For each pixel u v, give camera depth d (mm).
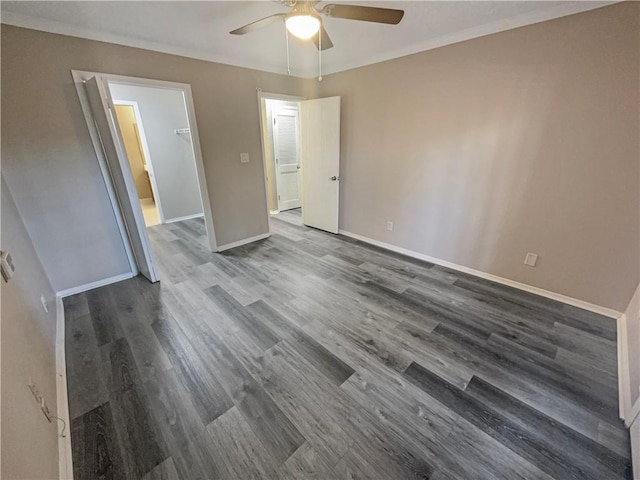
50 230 2396
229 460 1245
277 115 5133
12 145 2121
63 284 2539
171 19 2137
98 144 2490
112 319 2221
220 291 2639
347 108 3596
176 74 2795
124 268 2877
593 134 2033
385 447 1296
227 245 3680
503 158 2492
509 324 2146
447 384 1623
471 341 1968
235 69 3205
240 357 1833
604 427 1379
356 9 1537
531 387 1602
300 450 1284
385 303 2436
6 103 2053
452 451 1278
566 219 2283
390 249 3666
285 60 3260
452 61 2572
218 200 3459
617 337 1995
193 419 1425
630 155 1931
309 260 3330
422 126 2947
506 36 2240
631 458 1238
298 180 5801
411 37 2584
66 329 2098
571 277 2359
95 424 1396
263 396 1554
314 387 1610
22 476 839
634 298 2004
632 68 1815
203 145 3162
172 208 4922
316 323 2174
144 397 1545
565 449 1280
